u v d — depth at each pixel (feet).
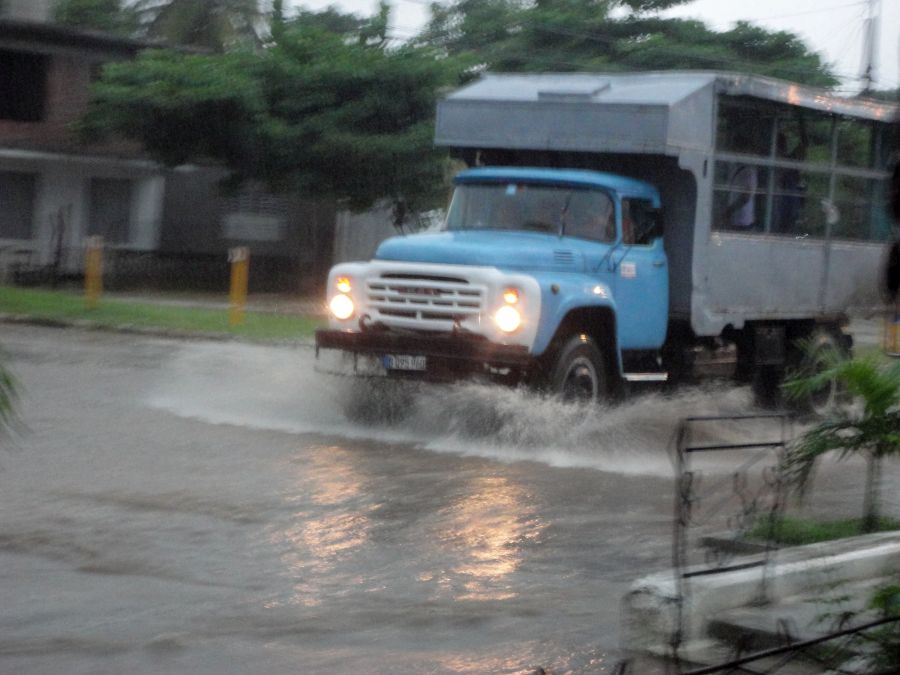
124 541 26.68
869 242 55.31
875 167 55.67
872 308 55.42
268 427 41.45
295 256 115.44
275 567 25.35
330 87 100.22
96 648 20.30
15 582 23.68
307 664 19.97
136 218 114.93
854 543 24.20
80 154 109.60
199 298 102.99
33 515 28.53
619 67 127.65
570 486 34.58
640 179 46.52
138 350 65.57
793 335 52.49
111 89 99.76
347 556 26.43
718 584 21.29
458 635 21.70
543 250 41.14
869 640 19.42
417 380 40.19
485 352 39.09
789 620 20.80
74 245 112.16
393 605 23.20
